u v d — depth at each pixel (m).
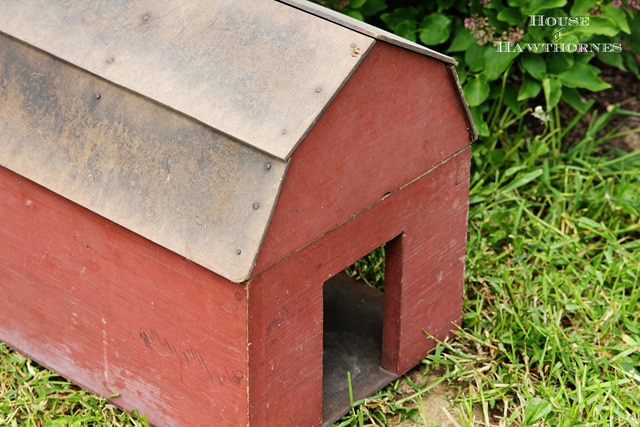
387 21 3.94
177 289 2.57
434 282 3.10
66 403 3.00
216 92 2.44
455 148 2.94
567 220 3.77
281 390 2.67
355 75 2.46
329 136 2.47
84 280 2.81
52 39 2.68
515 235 3.70
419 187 2.87
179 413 2.78
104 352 2.89
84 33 2.64
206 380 2.65
